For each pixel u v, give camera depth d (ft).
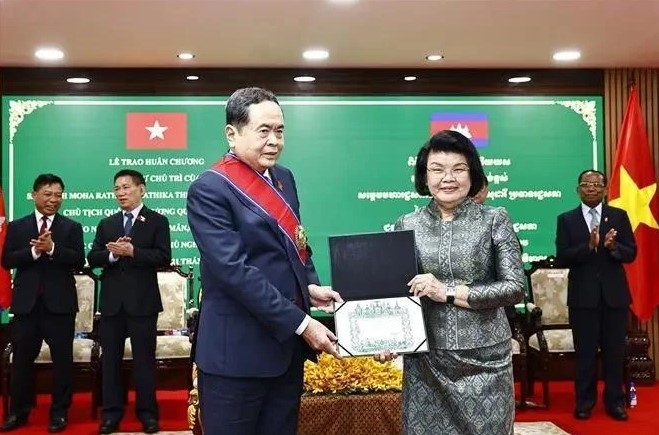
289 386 7.51
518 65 22.82
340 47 20.35
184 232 22.79
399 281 7.47
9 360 17.71
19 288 16.96
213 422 7.29
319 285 7.80
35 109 22.43
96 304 20.08
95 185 22.59
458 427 7.78
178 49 20.39
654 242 21.03
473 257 7.72
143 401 16.87
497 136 23.36
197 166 22.84
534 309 19.33
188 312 19.29
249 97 7.19
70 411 19.26
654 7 16.85
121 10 16.67
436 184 7.81
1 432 16.93
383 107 23.17
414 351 7.35
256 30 18.49
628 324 22.61
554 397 20.39
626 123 21.30
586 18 17.75
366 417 13.17
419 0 16.17
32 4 16.19
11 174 22.30
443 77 23.27
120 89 22.68
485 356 7.71
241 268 6.94
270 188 7.39
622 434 16.28
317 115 23.06
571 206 23.40
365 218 23.12
